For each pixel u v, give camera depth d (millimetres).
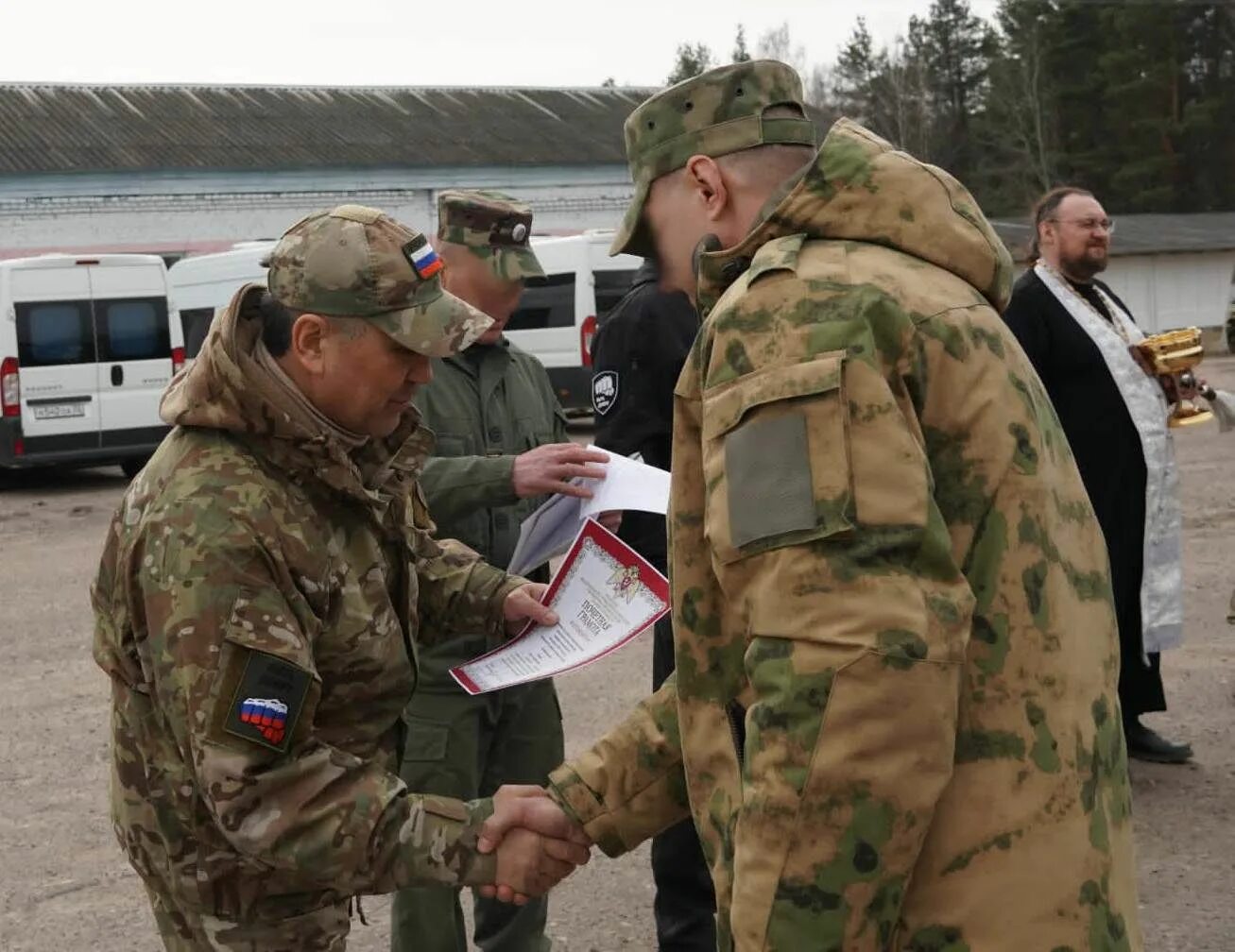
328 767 1877
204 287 16078
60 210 24266
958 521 1504
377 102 30141
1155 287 28484
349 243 1911
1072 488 1623
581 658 2312
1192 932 3551
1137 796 4496
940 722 1405
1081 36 44594
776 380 1478
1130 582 4652
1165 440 4645
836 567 1417
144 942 3693
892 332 1486
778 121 1811
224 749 1801
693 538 1627
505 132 29484
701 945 3039
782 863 1427
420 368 1988
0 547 10102
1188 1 43031
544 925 3205
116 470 14914
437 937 2920
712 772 1627
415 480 2162
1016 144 47375
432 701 2932
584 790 1972
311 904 2027
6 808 4691
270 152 26328
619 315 3115
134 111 27234
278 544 1871
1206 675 5750
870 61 58531
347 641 1982
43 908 3912
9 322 12852
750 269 1570
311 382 1948
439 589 2479
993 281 1628
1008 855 1473
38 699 6039
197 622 1808
